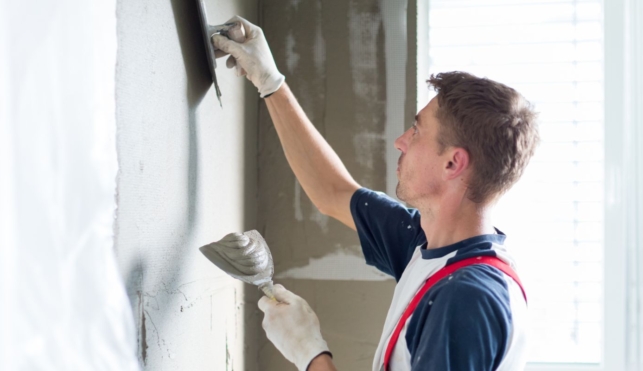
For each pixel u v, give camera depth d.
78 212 0.74
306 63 2.22
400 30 2.20
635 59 2.38
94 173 0.80
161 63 1.14
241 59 1.46
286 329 1.25
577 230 2.46
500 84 1.20
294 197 2.24
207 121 1.50
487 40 2.48
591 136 2.46
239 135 1.93
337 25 2.22
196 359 1.39
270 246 2.25
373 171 2.20
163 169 1.16
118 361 0.86
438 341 0.99
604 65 2.43
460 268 1.12
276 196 2.25
